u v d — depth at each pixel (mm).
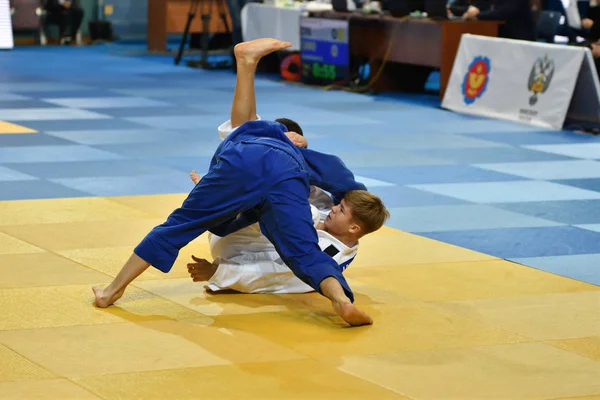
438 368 5844
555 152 14234
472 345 6273
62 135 14789
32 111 17172
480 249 8797
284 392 5406
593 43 17469
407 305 7066
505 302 7223
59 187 11016
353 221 7086
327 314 6820
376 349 6129
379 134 15609
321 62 21531
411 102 19516
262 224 6734
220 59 27391
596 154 14156
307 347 6129
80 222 9344
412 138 15258
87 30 31969
